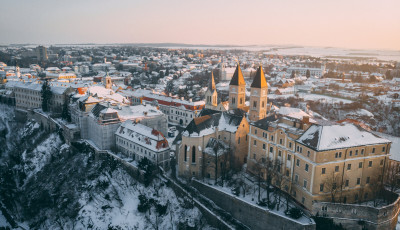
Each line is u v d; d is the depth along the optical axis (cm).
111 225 12119
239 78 16175
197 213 12025
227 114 14362
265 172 11962
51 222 13312
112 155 15238
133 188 13500
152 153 13875
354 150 10256
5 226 14138
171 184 13100
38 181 16362
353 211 9800
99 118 16038
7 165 19175
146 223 12094
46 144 19000
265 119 12794
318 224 9931
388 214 9800
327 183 10075
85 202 13188
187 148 13050
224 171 12675
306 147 10181
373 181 10881
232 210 11500
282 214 10256
